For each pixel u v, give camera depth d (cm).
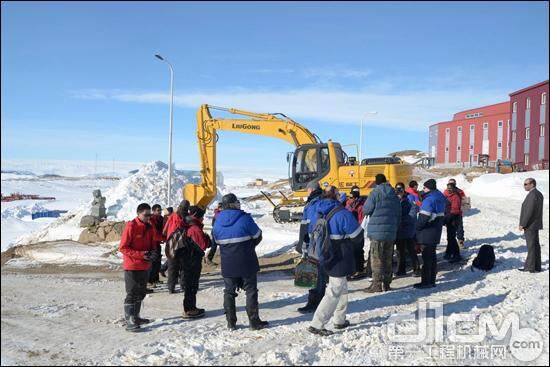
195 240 680
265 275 1051
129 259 640
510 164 4069
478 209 2072
